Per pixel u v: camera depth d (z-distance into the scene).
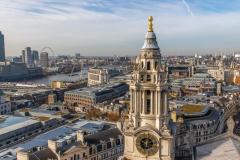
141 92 76.06
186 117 192.38
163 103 75.69
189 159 82.06
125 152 78.12
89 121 194.88
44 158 121.75
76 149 130.62
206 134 188.25
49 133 162.75
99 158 143.38
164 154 74.31
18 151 126.12
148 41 76.12
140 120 76.62
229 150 73.81
